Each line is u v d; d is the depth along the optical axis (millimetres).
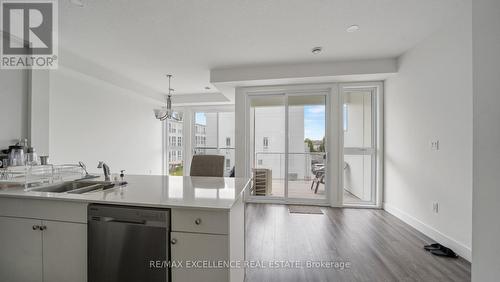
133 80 4613
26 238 1472
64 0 2012
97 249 1356
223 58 3404
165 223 1271
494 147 1048
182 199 1396
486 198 1093
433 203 2596
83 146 3707
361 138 4027
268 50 3109
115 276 1340
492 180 1058
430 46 2646
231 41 2834
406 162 3143
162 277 1281
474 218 1164
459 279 1870
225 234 1234
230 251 1265
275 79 3730
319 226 3029
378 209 3785
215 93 5852
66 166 2301
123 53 3215
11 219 1491
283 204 4137
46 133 2777
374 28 2510
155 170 5980
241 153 4277
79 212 1396
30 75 2605
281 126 4316
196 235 1261
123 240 1324
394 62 3361
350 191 4039
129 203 1322
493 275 1058
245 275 1916
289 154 4273
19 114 2533
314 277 1904
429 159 2660
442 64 2445
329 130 4066
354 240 2598
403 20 2344
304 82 3920
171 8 2131
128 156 4891
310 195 4199
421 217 2816
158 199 1392
